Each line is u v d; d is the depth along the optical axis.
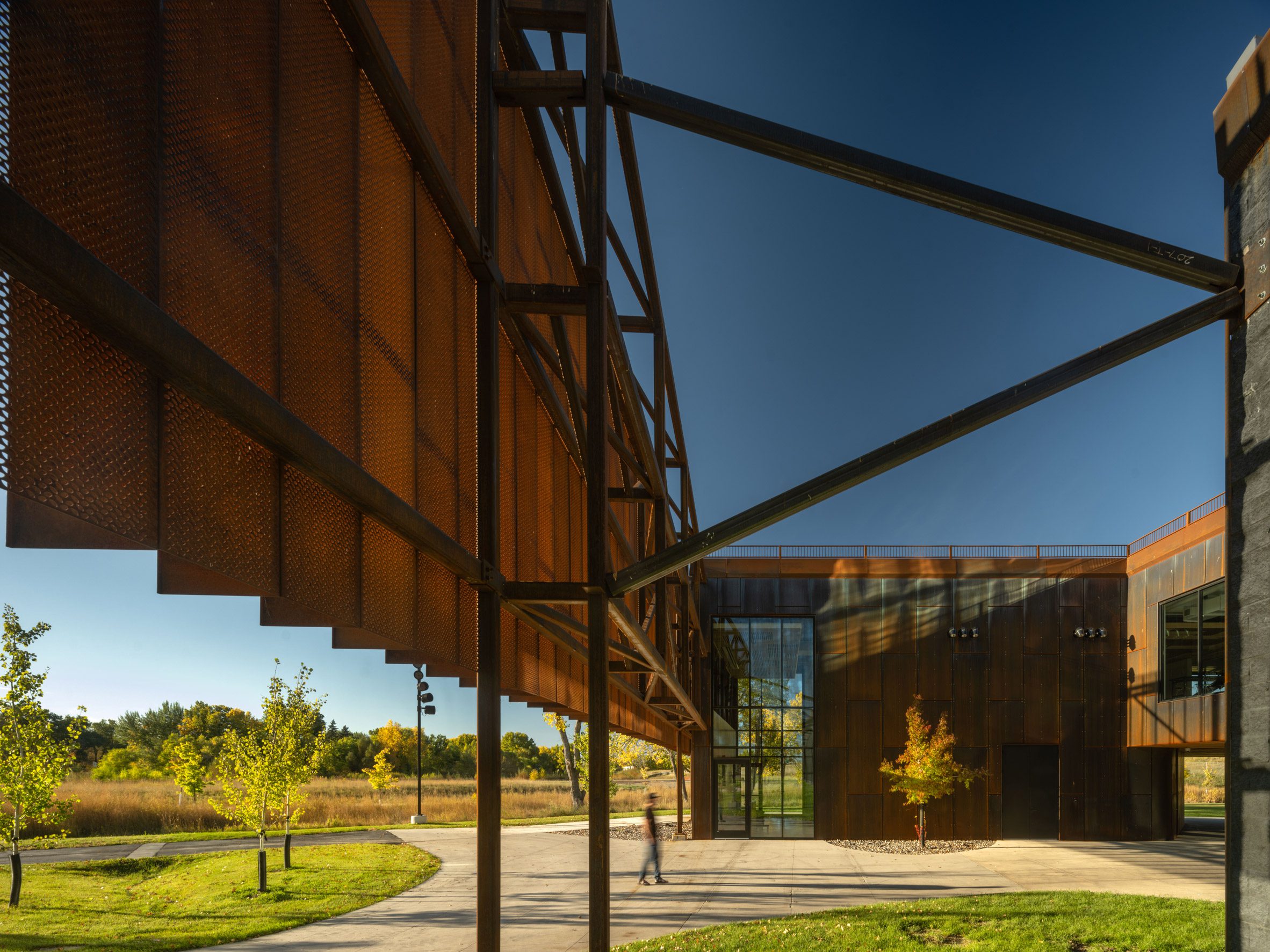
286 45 3.92
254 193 3.63
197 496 3.32
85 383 2.66
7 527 2.86
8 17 2.27
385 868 19.75
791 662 27.94
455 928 13.12
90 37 2.62
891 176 6.31
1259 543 6.52
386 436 4.99
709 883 17.30
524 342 7.68
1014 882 17.50
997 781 27.02
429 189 5.57
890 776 27.17
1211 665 22.14
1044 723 27.27
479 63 6.48
